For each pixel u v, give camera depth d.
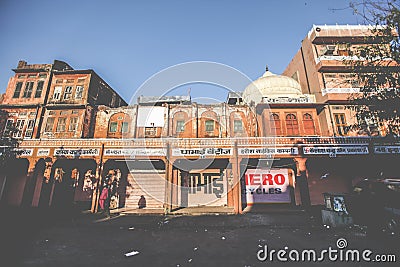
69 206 16.73
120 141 15.52
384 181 8.78
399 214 7.80
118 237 8.66
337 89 18.20
